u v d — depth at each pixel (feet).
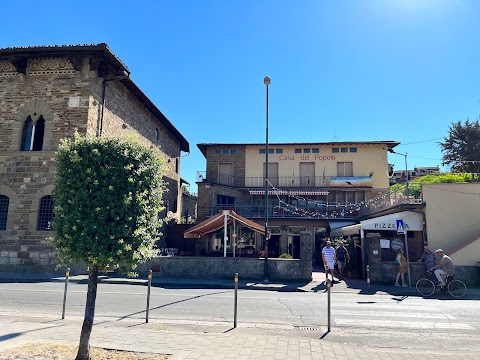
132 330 23.76
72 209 18.03
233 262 54.29
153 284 49.49
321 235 100.68
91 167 18.47
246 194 112.68
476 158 129.59
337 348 20.67
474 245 51.19
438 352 20.85
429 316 31.01
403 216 60.64
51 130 58.85
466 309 34.32
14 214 57.72
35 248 56.44
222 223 64.69
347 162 112.27
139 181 19.03
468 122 137.28
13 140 59.36
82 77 59.67
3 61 61.52
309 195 110.63
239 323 27.55
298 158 113.50
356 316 30.63
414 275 52.03
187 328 25.36
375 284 51.88
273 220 98.07
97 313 29.99
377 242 52.95
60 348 18.70
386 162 110.93
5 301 34.35
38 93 60.23
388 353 20.16
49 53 58.49
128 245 17.85
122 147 19.10
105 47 56.65
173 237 93.20
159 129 90.94
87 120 58.29
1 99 61.05
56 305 32.91
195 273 54.39
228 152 115.34
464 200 58.49
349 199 110.73
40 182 57.93
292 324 27.63
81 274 55.88
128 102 72.79
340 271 61.16
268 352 19.36
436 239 58.13
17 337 20.90
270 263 53.78
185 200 125.70
